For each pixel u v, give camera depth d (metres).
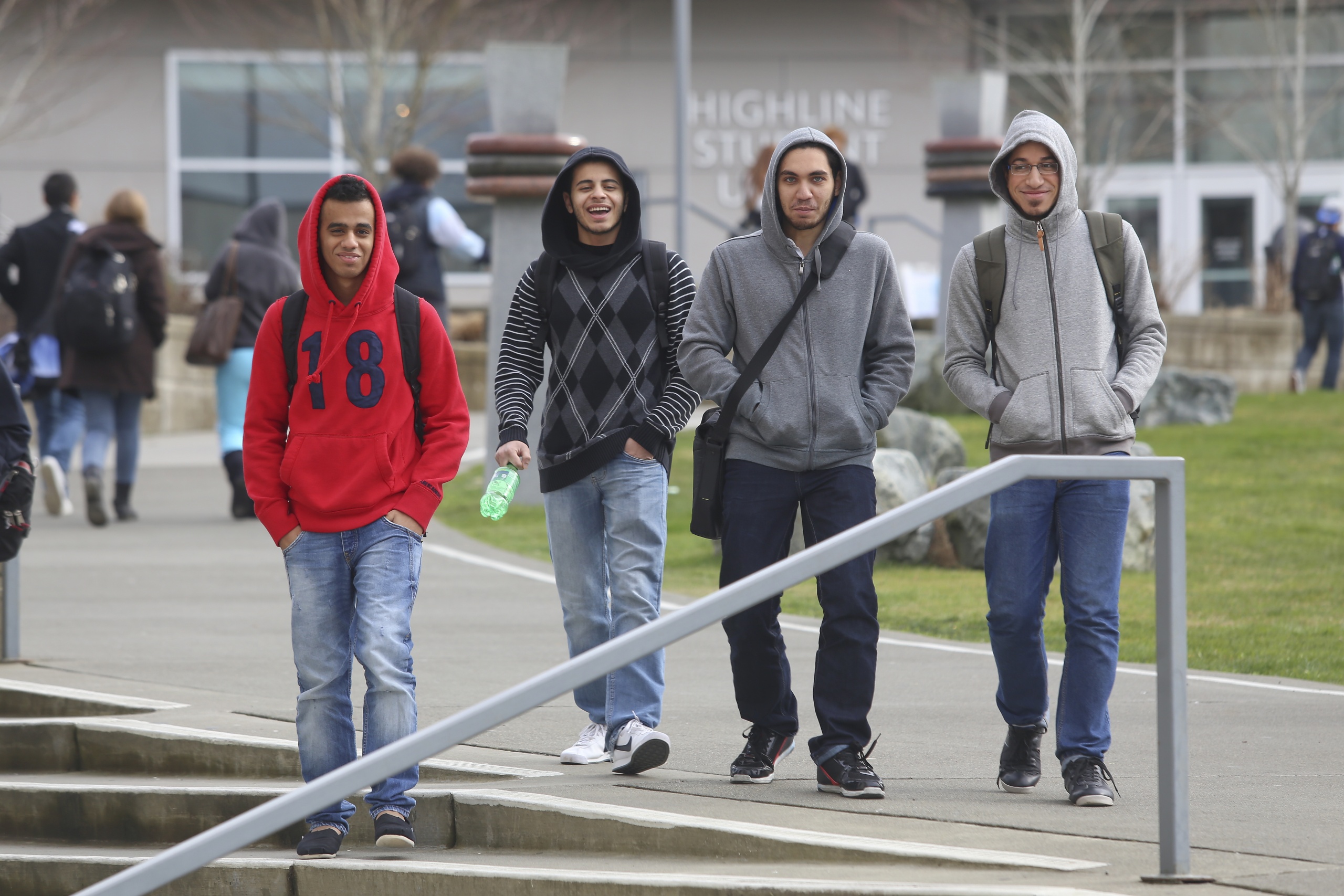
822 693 15.81
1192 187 91.06
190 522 39.75
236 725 18.92
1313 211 89.69
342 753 15.42
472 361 67.56
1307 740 18.17
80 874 16.30
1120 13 87.38
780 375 16.23
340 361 15.22
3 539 19.45
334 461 15.23
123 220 39.12
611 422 17.03
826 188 16.27
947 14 87.56
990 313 16.27
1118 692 21.30
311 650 15.30
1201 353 64.69
